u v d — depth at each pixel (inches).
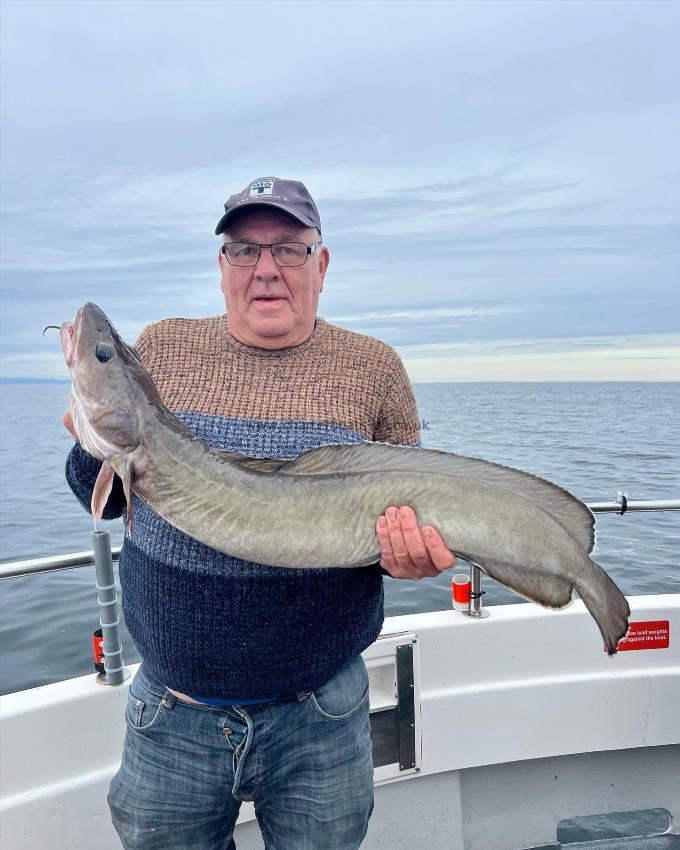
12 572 94.9
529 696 117.3
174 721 75.0
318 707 75.8
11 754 93.2
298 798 76.7
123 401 70.1
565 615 119.6
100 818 97.3
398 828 114.7
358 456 71.9
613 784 124.4
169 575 72.3
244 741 73.3
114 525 490.3
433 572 72.3
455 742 115.1
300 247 79.0
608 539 389.4
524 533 70.9
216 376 78.9
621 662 121.4
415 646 109.8
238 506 70.3
